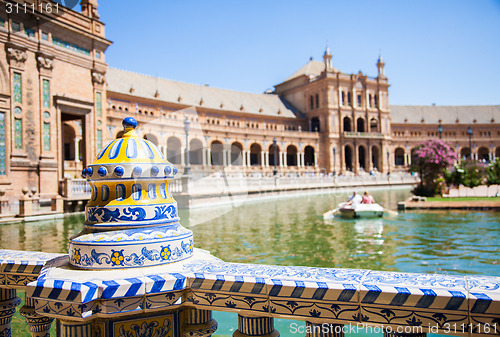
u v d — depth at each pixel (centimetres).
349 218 1959
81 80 2839
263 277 245
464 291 207
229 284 246
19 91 2391
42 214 2072
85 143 2877
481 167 3052
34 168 2452
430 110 10169
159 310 249
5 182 2272
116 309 237
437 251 1084
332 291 227
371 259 1005
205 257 306
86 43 2886
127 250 262
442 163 2917
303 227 1672
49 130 2566
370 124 8994
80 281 234
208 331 275
